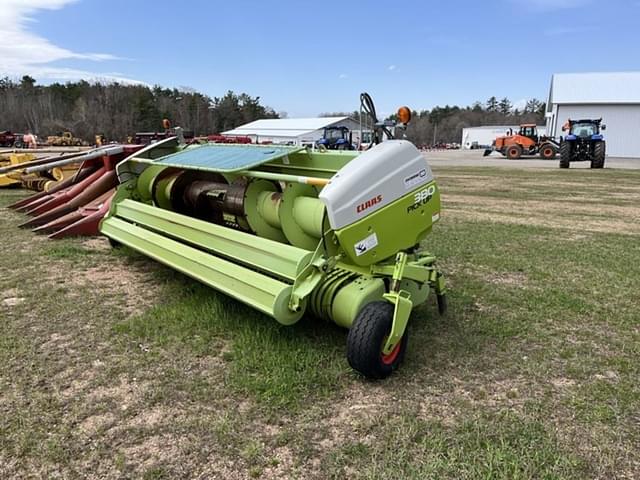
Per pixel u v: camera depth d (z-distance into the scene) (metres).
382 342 3.03
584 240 7.37
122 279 5.15
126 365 3.33
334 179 3.21
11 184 12.29
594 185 15.78
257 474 2.33
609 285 5.19
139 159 5.26
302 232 3.98
